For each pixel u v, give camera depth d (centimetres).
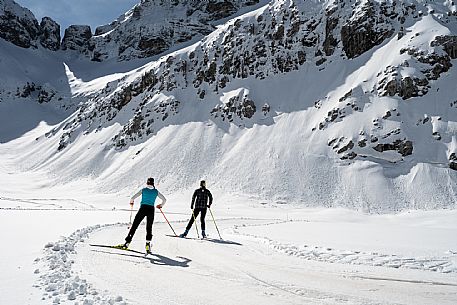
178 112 8438
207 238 1483
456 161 5400
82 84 15162
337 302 622
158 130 8244
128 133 8656
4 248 1018
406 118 6084
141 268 855
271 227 2186
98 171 8019
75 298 598
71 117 11569
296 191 5628
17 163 10000
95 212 3278
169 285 712
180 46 15575
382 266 909
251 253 1098
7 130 12450
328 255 1034
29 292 620
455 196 4969
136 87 9831
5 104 13638
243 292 673
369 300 633
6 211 2598
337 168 5831
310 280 768
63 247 1037
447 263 914
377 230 2003
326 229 2050
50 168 8925
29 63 16712
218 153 6988
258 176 6094
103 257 962
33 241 1150
